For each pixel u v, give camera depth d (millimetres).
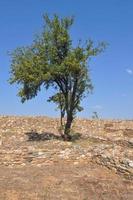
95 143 38281
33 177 24812
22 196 21484
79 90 40219
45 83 39500
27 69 38625
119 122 51094
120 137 43281
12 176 24906
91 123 49906
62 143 34406
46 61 39125
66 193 22297
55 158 28484
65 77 39531
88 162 28516
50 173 25812
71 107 40125
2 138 41312
